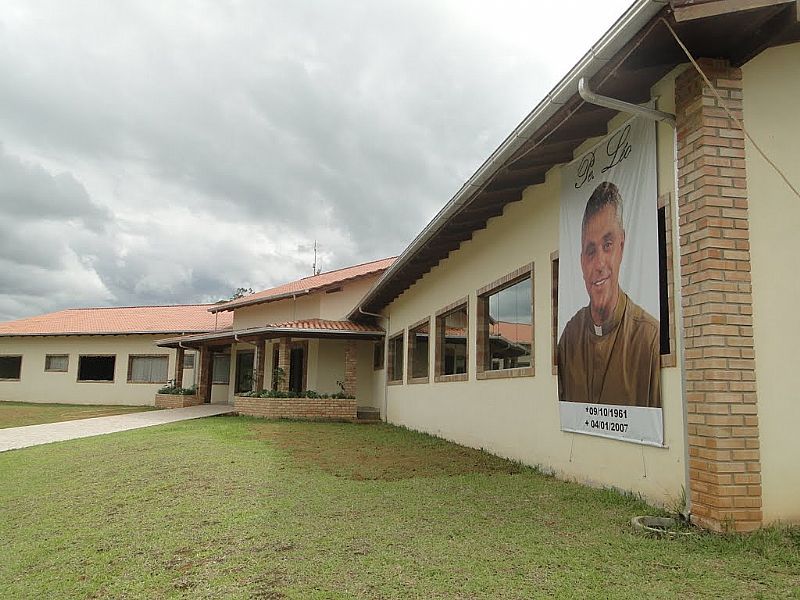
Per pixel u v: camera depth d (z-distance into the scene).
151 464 9.53
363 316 20.48
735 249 5.02
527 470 8.48
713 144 5.10
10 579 4.65
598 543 4.71
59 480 8.75
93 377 29.30
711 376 4.86
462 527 5.36
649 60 5.23
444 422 13.08
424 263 13.91
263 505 6.50
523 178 8.59
